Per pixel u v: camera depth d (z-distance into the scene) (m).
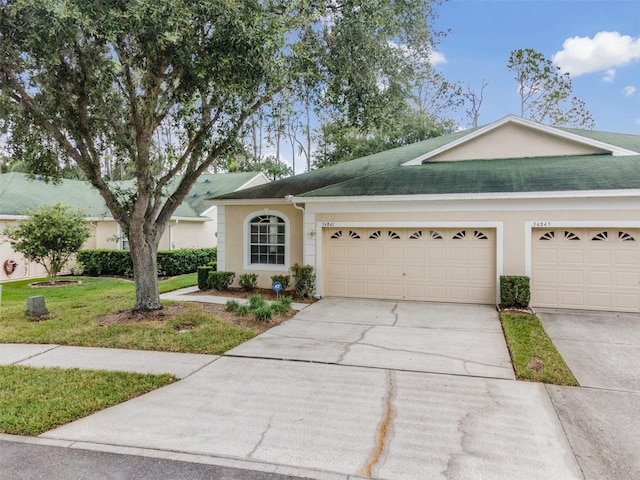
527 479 3.14
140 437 3.81
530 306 9.70
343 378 5.31
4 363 5.95
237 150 9.39
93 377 5.29
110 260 16.88
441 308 9.77
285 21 7.57
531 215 9.62
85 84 7.69
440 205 10.26
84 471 3.27
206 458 3.45
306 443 3.68
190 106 8.08
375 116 10.20
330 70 9.68
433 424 4.04
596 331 7.66
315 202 11.15
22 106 8.16
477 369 5.63
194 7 6.49
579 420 4.12
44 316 8.80
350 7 9.11
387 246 10.91
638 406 4.46
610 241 9.27
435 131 28.06
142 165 8.09
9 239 14.52
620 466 3.32
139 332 7.42
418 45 11.05
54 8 5.95
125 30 6.53
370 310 9.61
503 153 12.45
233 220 13.16
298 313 9.32
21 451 3.58
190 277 16.09
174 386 5.07
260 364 5.87
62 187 19.66
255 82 7.41
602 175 9.57
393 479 3.14
